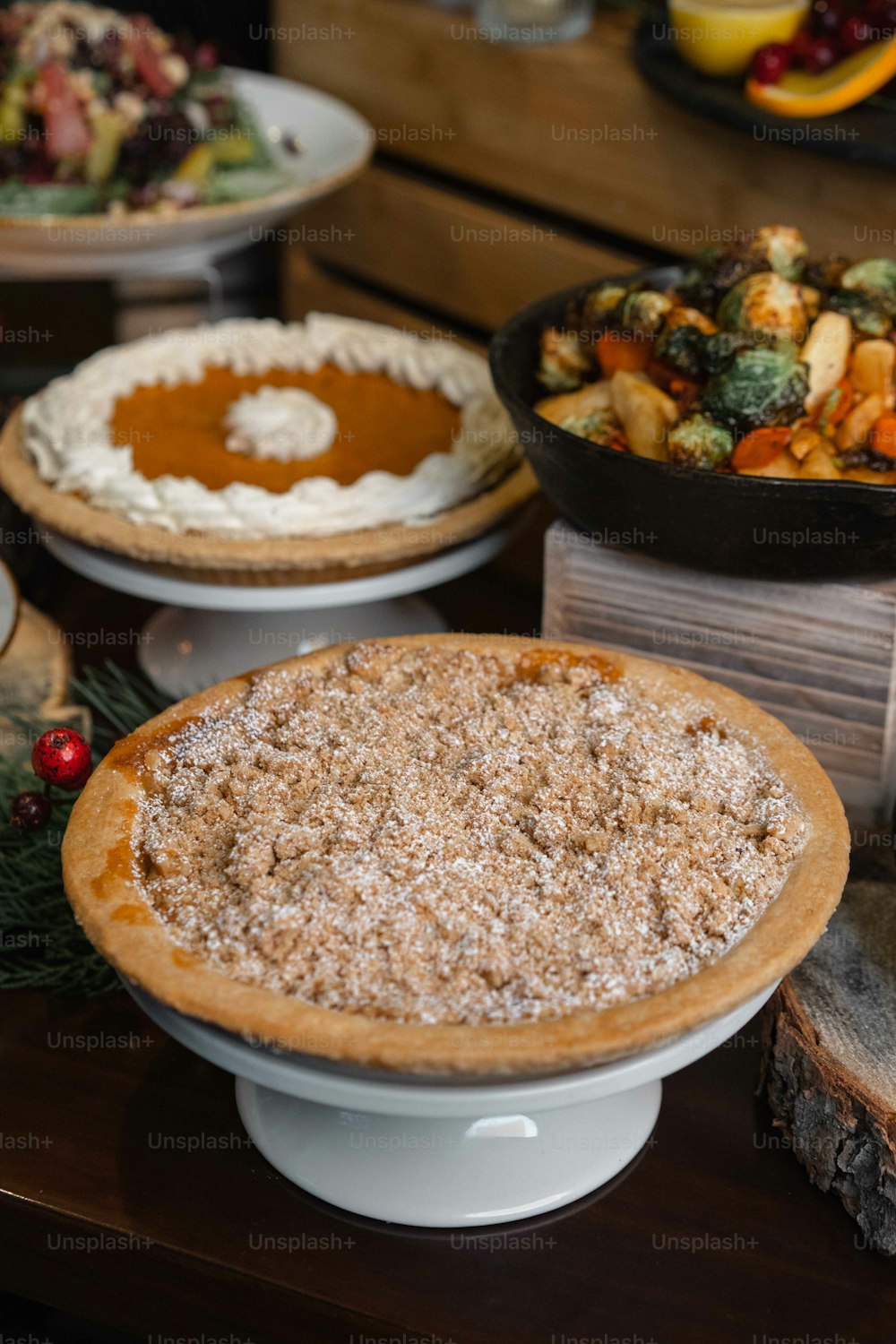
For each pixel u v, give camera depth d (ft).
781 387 2.89
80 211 4.17
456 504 3.34
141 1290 2.74
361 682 2.89
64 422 3.47
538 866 2.60
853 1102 2.65
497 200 4.26
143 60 4.19
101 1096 2.85
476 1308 2.63
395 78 4.24
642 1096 2.82
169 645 3.59
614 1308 2.63
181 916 2.54
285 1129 2.77
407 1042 2.39
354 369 3.76
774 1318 2.62
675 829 2.64
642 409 2.96
